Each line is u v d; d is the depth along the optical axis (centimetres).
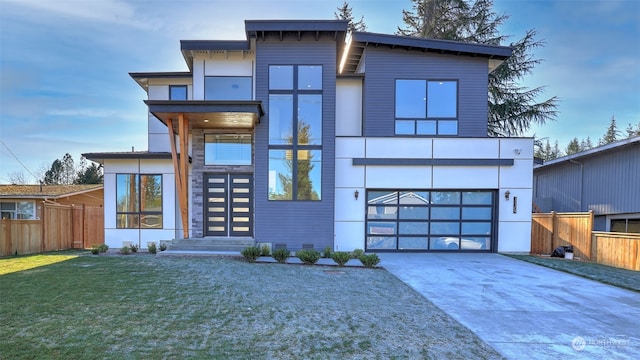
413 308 528
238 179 1179
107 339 378
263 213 1088
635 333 442
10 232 1091
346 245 1128
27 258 977
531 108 1880
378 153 1139
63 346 358
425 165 1139
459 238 1153
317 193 1095
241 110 991
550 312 524
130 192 1195
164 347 361
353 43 1201
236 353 351
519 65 1881
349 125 1240
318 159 1098
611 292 646
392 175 1138
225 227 1166
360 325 445
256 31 1064
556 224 1153
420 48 1195
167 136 1291
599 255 991
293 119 1097
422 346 385
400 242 1147
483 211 1157
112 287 606
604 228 1414
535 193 1895
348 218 1131
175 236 1180
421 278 743
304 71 1098
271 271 779
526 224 1138
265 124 1092
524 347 391
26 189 2005
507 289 657
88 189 1995
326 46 1096
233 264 855
